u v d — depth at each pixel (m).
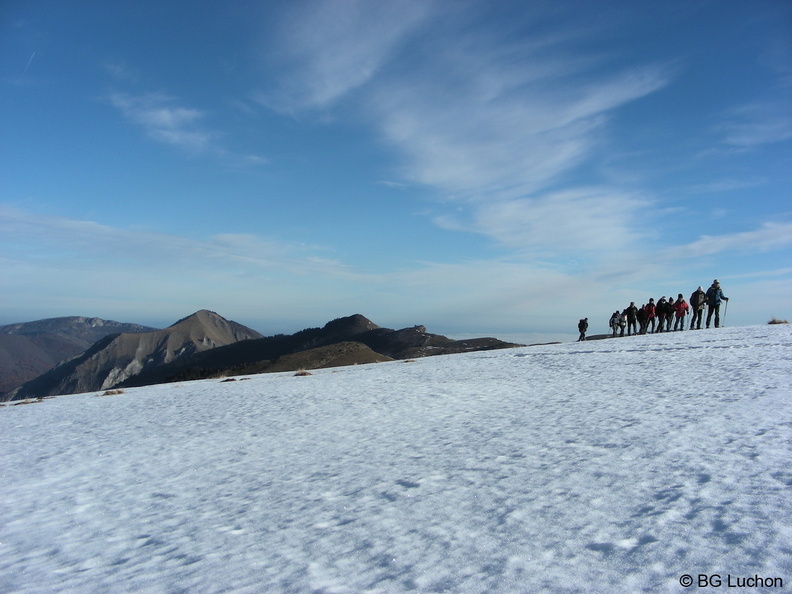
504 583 4.16
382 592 4.24
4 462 11.83
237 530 6.13
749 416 9.02
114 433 15.30
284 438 12.02
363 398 18.19
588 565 4.32
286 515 6.47
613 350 26.39
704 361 18.03
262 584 4.61
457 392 17.44
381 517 6.02
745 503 5.22
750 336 24.92
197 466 9.95
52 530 6.89
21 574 5.48
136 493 8.38
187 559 5.41
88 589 4.93
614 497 5.81
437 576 4.41
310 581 4.57
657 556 4.34
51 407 26.12
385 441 10.51
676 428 8.67
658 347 24.95
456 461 8.18
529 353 31.30
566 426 9.93
